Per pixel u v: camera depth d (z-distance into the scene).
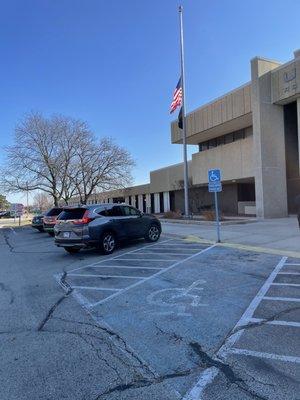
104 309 6.64
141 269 10.12
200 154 34.59
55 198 42.03
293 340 4.91
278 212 25.62
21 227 37.88
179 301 6.90
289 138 27.17
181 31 26.67
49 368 4.40
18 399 3.75
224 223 21.62
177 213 30.42
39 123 41.09
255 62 25.42
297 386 3.78
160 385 3.93
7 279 9.88
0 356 4.79
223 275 8.90
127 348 4.89
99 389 3.89
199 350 4.74
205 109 32.00
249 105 26.78
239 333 5.23
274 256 11.23
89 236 12.73
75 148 41.66
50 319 6.21
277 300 6.70
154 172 47.88
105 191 47.28
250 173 27.72
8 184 41.50
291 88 23.86
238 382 3.91
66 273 10.26
